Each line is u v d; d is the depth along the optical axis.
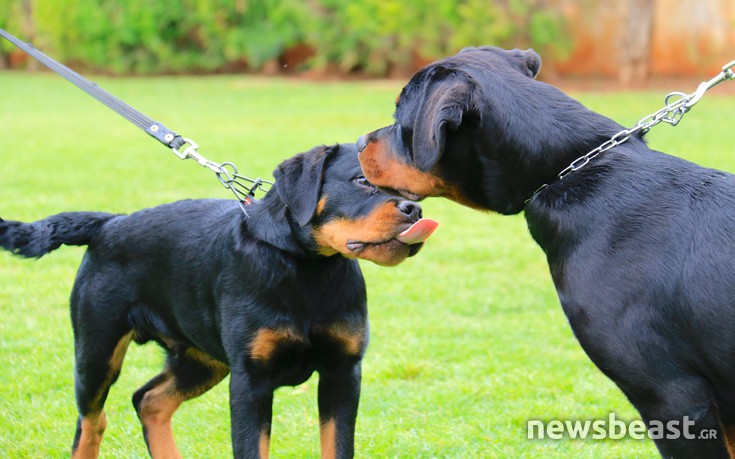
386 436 4.73
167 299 4.07
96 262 4.18
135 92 22.22
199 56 26.03
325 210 3.74
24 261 7.98
